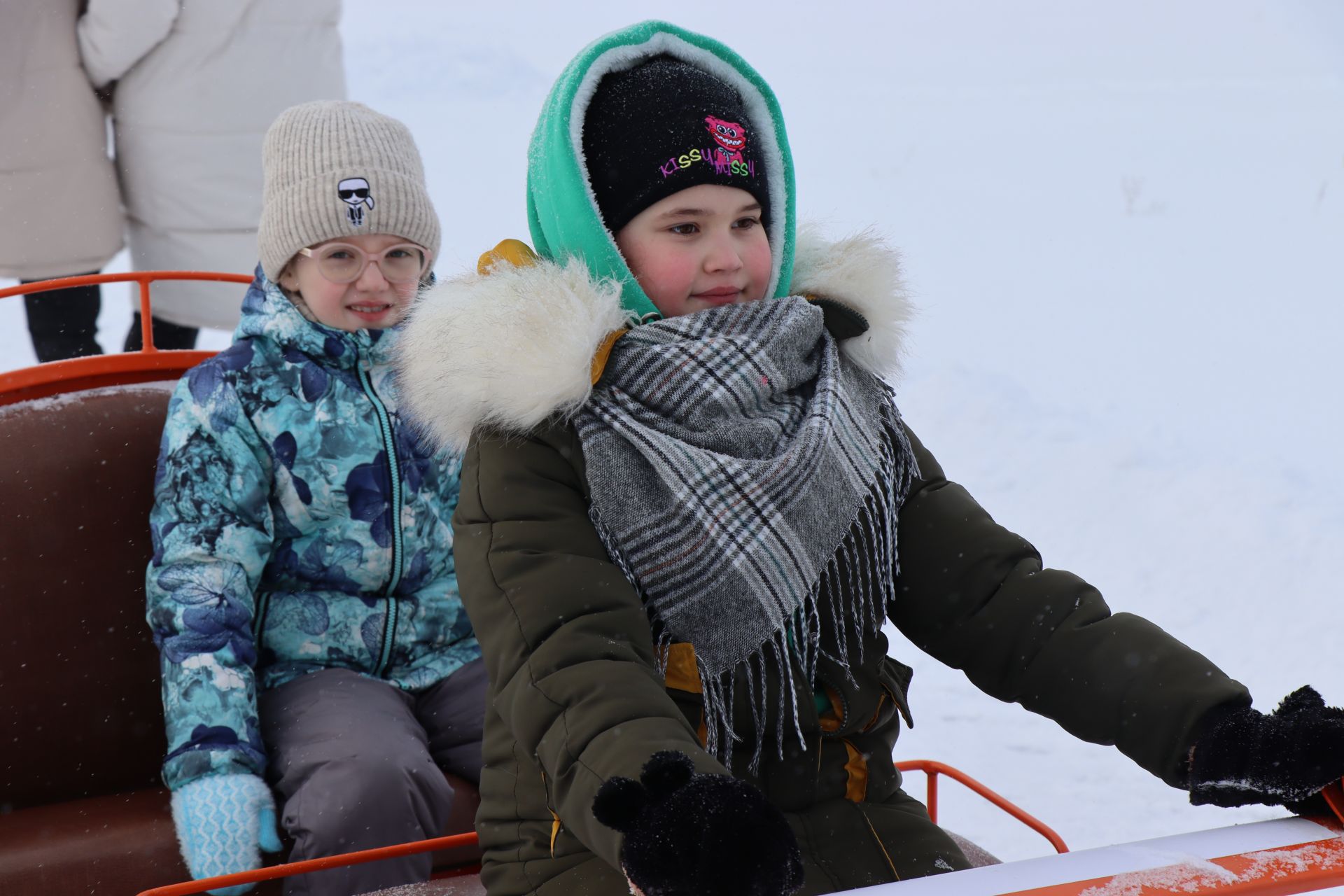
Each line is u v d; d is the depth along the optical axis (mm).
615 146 1433
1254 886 900
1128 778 3379
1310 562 4324
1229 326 7023
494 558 1267
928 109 15234
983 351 6703
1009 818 3219
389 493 2373
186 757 2078
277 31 4652
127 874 1949
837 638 1351
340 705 2205
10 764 2225
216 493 2275
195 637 2164
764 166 1515
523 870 1317
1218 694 1205
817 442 1341
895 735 1440
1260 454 5152
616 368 1341
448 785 2135
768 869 884
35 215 4570
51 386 2447
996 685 1393
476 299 1363
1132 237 9156
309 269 2408
